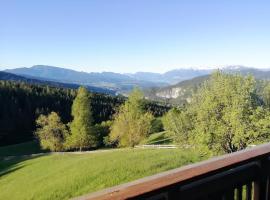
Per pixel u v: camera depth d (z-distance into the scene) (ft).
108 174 98.84
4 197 120.57
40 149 285.23
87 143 216.95
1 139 350.64
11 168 175.63
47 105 404.98
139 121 202.18
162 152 119.85
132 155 120.16
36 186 116.26
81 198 6.22
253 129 80.43
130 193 6.68
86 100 215.92
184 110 99.71
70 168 124.67
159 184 7.25
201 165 8.62
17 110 386.32
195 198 8.54
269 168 10.77
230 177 9.48
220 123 83.87
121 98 517.55
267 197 10.82
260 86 90.53
